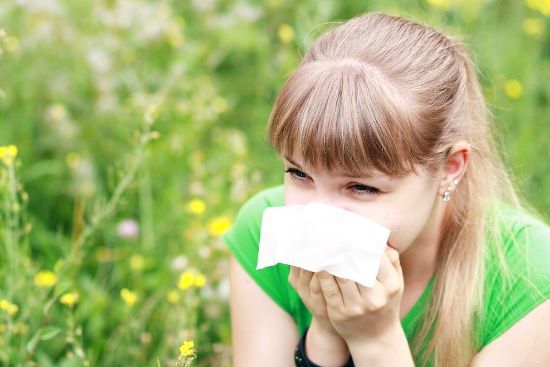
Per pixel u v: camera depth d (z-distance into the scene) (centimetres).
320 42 194
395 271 183
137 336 278
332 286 183
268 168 366
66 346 281
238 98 418
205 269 288
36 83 381
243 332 224
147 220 324
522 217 214
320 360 202
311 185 179
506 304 200
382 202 174
